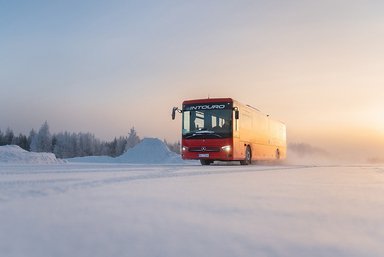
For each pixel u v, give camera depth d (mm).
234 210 3494
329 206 3855
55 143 106000
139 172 10594
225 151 19344
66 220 2922
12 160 19250
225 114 19578
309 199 4445
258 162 27469
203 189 5617
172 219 2980
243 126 20891
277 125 28578
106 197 4496
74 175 8969
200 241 2248
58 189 5441
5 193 4879
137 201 4117
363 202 4219
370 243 2260
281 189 5738
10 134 104250
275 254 1992
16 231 2496
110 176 8602
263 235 2430
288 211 3482
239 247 2121
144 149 34938
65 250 2031
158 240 2264
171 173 10195
